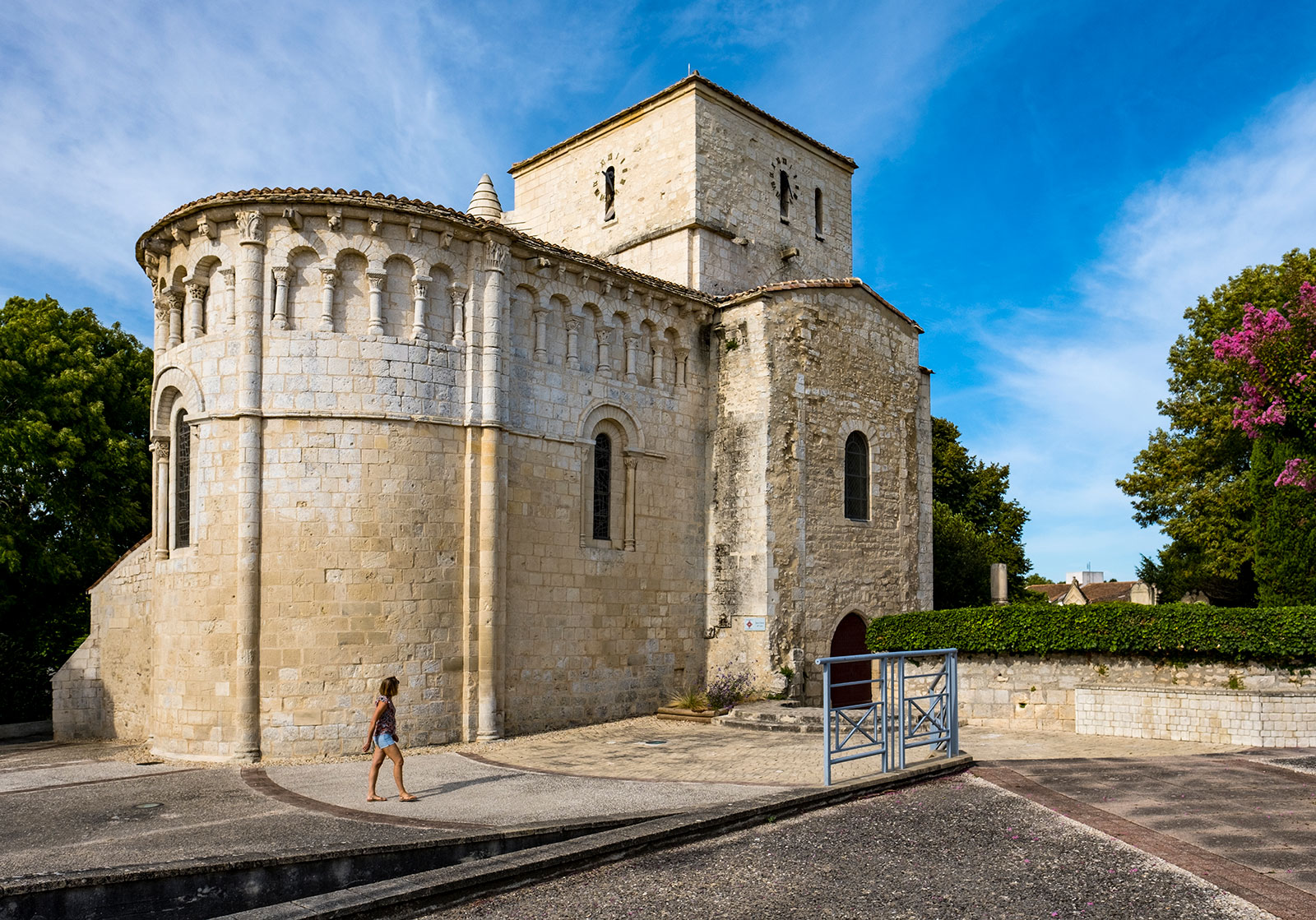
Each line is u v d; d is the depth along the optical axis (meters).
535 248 23.81
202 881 10.98
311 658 20.22
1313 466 26.73
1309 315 27.64
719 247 31.50
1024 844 12.38
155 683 21.66
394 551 20.97
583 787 15.98
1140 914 9.80
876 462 31.08
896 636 25.83
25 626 36.34
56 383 34.56
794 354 28.69
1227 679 21.53
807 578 28.05
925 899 10.37
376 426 21.08
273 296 21.03
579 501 24.92
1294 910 9.76
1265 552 29.36
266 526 20.50
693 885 10.90
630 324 26.86
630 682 25.75
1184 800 14.80
